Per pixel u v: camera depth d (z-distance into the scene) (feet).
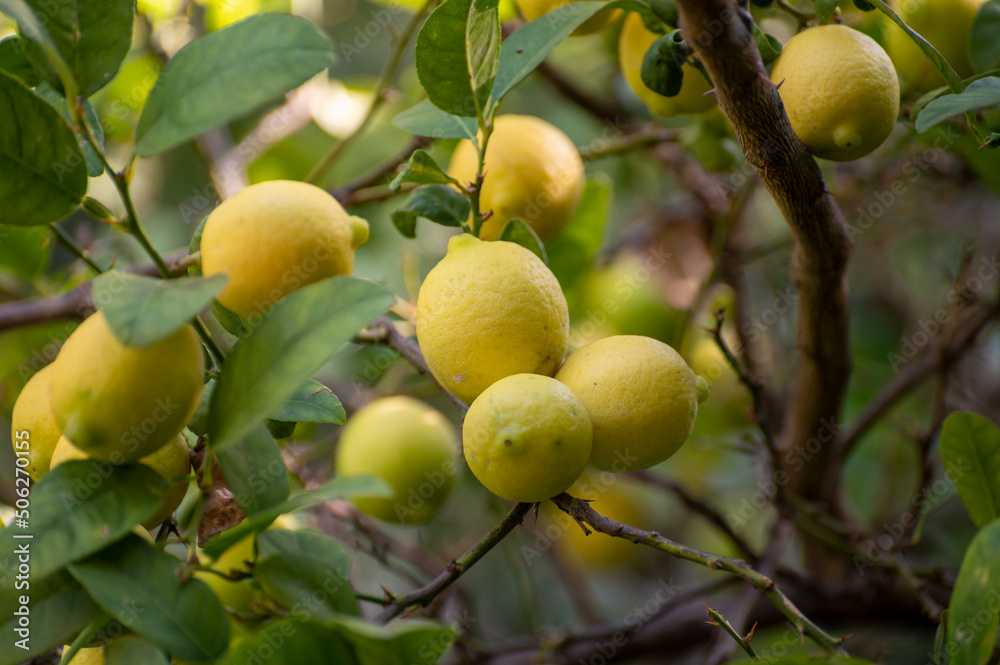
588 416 2.12
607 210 3.19
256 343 2.05
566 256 3.27
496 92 2.43
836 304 2.59
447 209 2.40
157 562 2.06
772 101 2.21
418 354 2.64
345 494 1.96
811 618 3.31
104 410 2.01
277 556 2.13
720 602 3.81
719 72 2.18
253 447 2.16
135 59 3.56
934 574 2.90
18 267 3.13
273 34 2.08
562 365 2.24
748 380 2.79
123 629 2.18
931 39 2.67
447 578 2.27
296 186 2.14
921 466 3.05
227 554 2.51
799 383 2.89
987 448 2.27
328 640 2.10
